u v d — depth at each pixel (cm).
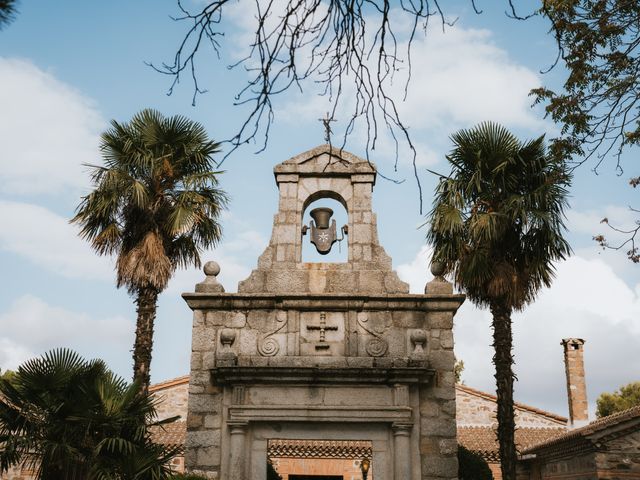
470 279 1669
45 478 1130
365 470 2416
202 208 1856
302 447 2641
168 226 1778
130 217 1791
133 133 1861
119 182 1755
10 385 1164
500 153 1727
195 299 1524
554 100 859
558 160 911
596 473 1978
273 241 1593
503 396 1612
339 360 1469
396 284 1554
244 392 1447
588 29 809
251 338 1502
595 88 848
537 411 3022
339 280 1558
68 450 1110
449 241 1738
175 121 1853
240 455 1410
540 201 1666
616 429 1967
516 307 1666
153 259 1723
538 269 1677
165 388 2941
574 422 2855
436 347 1491
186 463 1422
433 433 1431
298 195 1628
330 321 1510
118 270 1748
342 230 1617
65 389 1177
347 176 1639
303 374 1440
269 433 1441
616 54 823
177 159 1869
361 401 1439
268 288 1552
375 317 1512
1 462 1135
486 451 2641
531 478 2744
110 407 1166
